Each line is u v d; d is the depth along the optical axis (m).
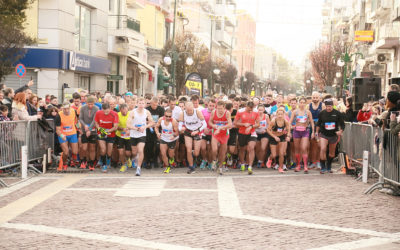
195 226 8.85
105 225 8.91
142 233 8.38
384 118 12.54
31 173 15.55
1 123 13.90
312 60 73.25
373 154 13.72
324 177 15.12
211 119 15.80
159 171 16.75
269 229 8.71
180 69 52.22
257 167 17.97
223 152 15.92
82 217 9.56
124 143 16.50
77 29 34.53
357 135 15.48
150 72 51.97
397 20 41.16
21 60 30.45
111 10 41.06
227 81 80.38
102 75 38.66
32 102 16.83
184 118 15.94
